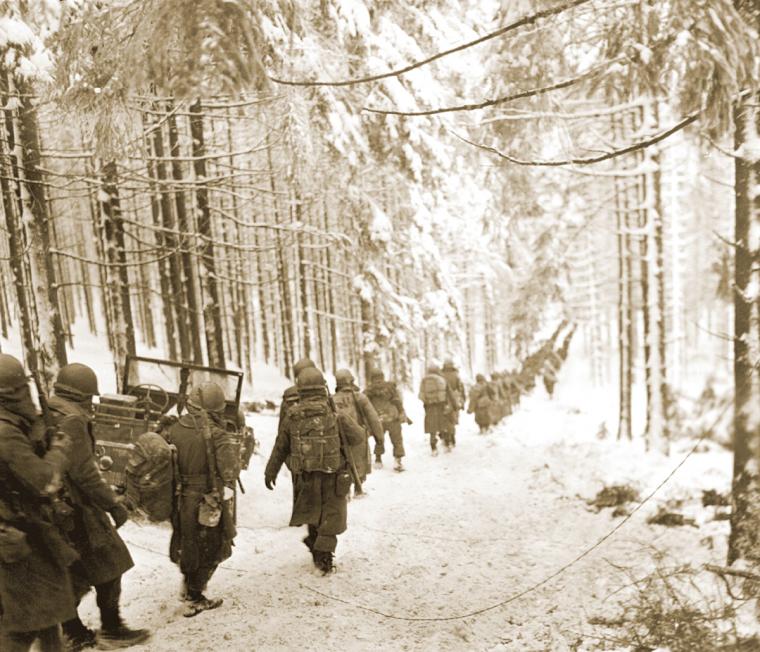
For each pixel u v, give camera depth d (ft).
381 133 40.63
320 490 19.53
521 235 75.31
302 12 17.72
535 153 26.08
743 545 12.30
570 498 28.35
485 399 52.08
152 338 89.15
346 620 16.07
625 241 46.80
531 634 15.17
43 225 33.12
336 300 101.76
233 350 102.01
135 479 16.19
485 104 16.71
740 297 13.14
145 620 16.14
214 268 47.50
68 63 15.29
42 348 32.99
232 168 39.78
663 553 17.49
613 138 36.42
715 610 11.89
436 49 39.37
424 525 25.82
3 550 10.84
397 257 60.70
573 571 19.36
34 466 11.01
